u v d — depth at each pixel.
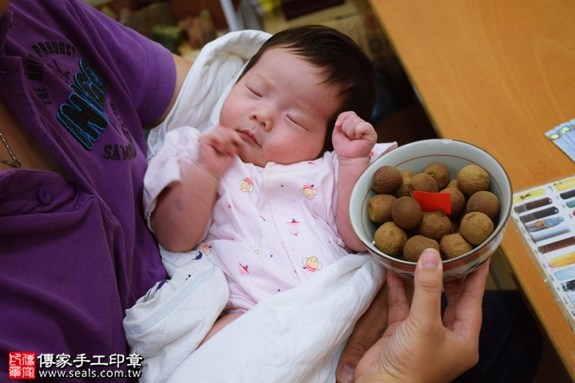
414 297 0.62
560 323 0.69
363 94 1.00
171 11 2.06
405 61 1.06
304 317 0.75
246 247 0.85
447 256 0.64
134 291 0.78
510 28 1.06
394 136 1.52
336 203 0.90
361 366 0.71
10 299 0.58
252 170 0.93
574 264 0.73
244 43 1.07
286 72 0.94
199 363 0.72
